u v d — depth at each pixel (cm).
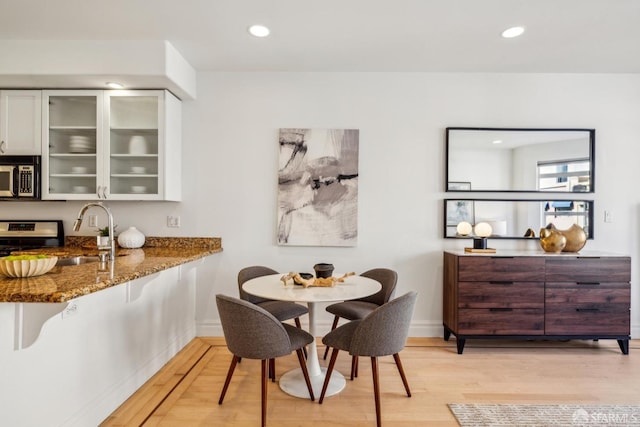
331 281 211
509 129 307
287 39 251
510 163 309
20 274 156
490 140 309
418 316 312
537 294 270
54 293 127
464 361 258
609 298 269
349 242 308
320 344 293
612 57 280
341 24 230
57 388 156
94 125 285
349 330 196
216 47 263
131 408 195
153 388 218
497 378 231
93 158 288
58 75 249
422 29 237
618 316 269
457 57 281
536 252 292
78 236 306
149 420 183
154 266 196
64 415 159
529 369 245
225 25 231
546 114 311
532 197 310
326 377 198
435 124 312
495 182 309
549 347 286
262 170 311
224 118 311
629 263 269
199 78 310
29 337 138
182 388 217
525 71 308
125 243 293
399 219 311
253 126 311
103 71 249
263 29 237
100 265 200
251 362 256
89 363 175
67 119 287
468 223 309
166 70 251
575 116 311
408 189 311
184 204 311
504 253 282
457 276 273
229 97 311
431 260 311
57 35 242
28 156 271
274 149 311
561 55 276
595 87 311
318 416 187
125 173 290
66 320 161
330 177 308
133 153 286
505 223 310
